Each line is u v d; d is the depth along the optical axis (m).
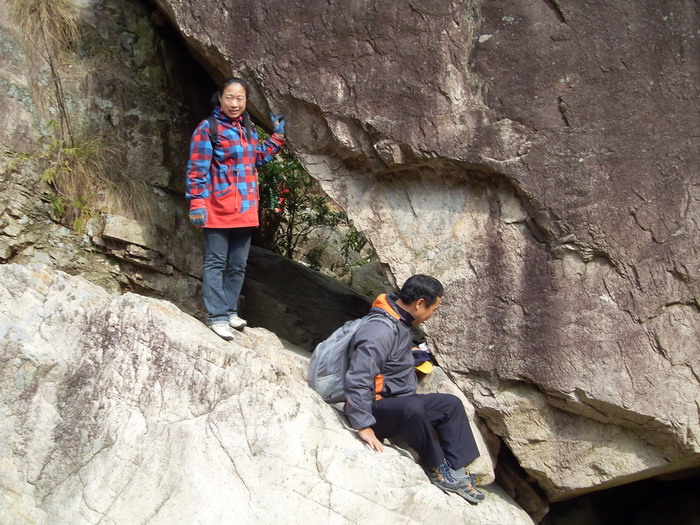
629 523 4.57
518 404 3.74
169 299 4.39
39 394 3.15
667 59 3.44
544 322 3.63
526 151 3.55
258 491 3.00
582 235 3.53
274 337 4.08
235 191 3.75
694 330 3.49
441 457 3.36
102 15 4.48
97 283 4.19
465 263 3.74
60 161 4.09
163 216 4.42
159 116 4.56
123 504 2.98
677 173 3.45
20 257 3.98
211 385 3.21
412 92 3.62
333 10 3.67
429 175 3.79
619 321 3.55
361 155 3.78
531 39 3.55
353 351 3.35
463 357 3.76
